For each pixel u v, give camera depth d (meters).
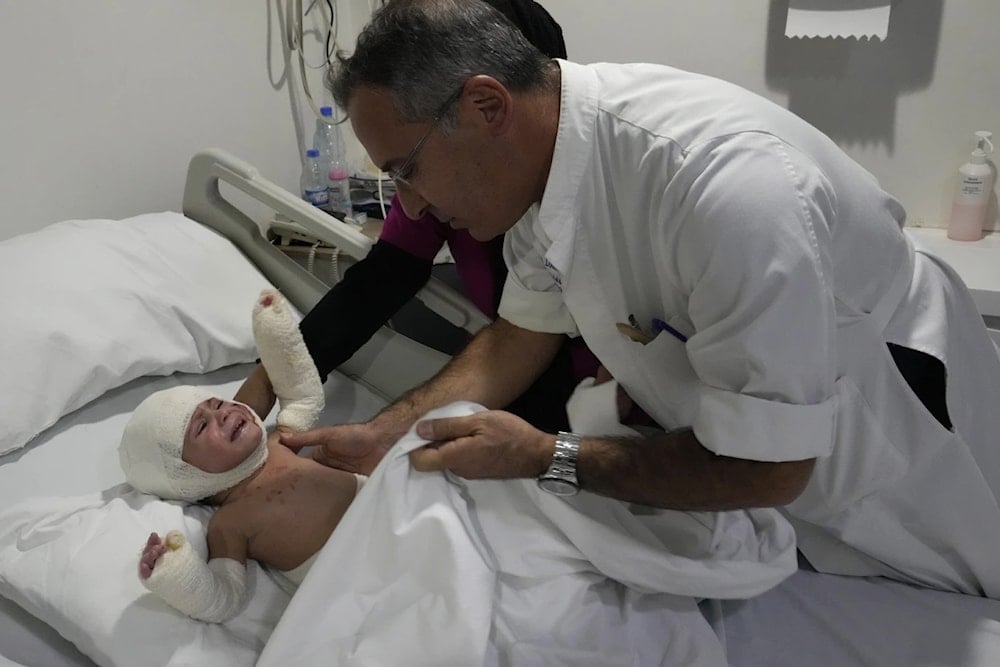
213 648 1.12
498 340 1.43
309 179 2.34
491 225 1.14
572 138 1.08
